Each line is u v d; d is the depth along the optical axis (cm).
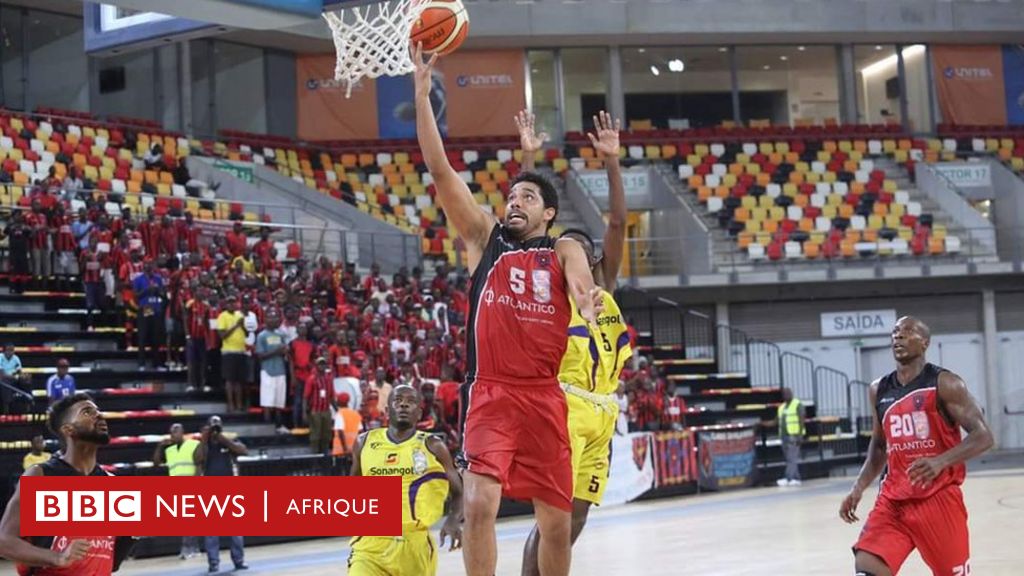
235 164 2731
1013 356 3044
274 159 2942
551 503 488
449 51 608
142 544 1498
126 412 1755
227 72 3042
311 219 2656
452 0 604
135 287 1933
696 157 3212
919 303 3022
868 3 3288
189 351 1880
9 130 2411
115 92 2872
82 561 514
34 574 509
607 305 623
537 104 3288
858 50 3456
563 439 483
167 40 826
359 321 2059
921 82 3475
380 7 648
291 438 1812
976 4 3347
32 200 2061
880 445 680
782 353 2759
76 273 2055
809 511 1723
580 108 3306
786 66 3406
